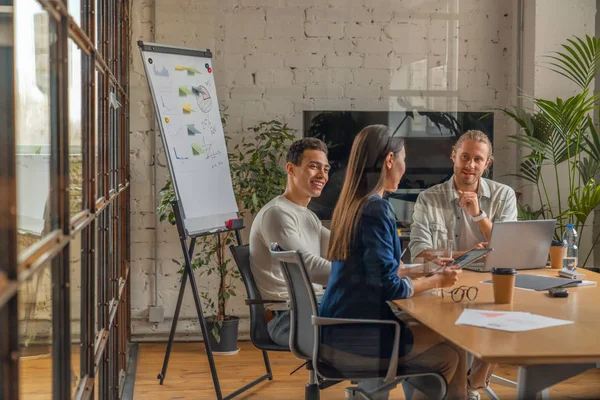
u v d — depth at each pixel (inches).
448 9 144.2
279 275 111.4
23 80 47.3
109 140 105.1
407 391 99.5
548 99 150.7
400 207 116.0
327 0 141.7
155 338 160.4
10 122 39.7
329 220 108.1
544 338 74.2
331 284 100.5
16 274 38.0
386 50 143.6
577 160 153.0
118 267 128.8
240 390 132.7
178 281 162.1
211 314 153.2
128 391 132.6
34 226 48.8
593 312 85.4
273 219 109.2
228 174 136.9
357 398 102.8
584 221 153.3
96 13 91.4
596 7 153.3
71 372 61.5
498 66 147.6
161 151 164.1
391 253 100.2
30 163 48.8
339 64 143.0
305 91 142.5
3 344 38.8
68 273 58.8
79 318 70.1
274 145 139.1
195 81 137.3
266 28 143.1
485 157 120.9
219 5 143.6
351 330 98.2
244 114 140.6
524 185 148.0
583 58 151.1
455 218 117.2
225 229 134.4
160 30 150.6
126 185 151.4
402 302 92.4
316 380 113.3
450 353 95.9
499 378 102.8
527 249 111.6
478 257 101.1
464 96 145.3
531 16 149.4
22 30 46.4
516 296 94.7
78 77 68.6
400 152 114.5
